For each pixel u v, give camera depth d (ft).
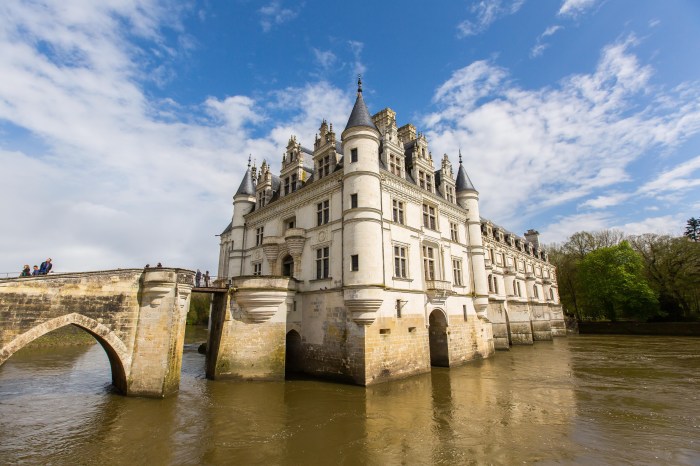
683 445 42.24
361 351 73.31
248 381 75.66
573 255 252.42
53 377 82.38
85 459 38.68
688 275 190.70
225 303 79.00
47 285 56.24
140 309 64.03
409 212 93.81
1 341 51.57
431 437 45.11
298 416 53.11
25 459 38.58
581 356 118.83
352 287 75.87
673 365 99.25
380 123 113.09
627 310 203.41
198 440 43.96
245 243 120.26
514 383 76.13
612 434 45.93
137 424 49.19
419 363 85.76
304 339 88.22
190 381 76.43
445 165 117.29
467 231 119.34
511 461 38.14
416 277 90.79
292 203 101.71
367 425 49.44
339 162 93.30
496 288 153.28
